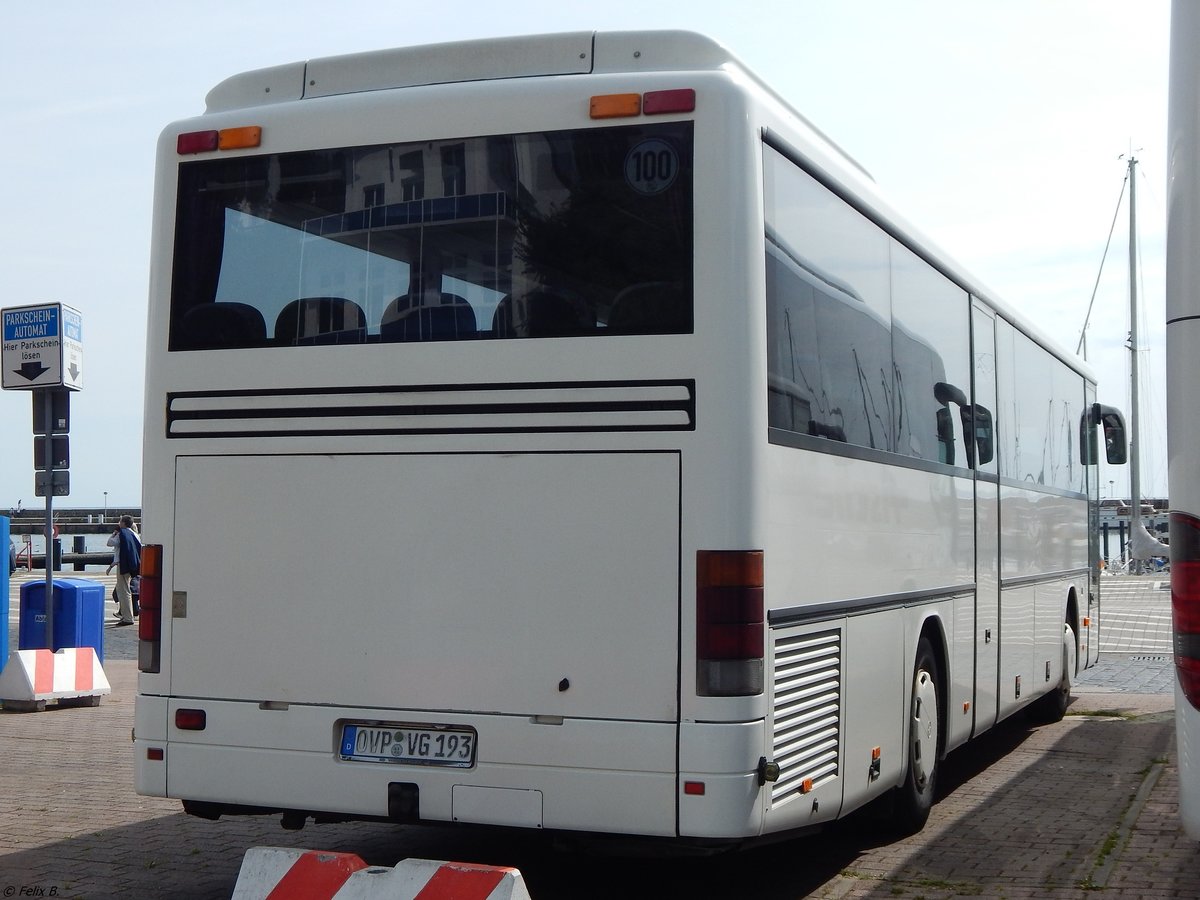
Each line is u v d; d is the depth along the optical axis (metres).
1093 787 9.77
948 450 8.73
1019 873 7.14
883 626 7.20
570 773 5.61
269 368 6.20
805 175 6.36
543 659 5.69
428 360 5.94
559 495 5.71
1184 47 5.13
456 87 6.07
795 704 5.92
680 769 5.48
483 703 5.76
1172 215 5.12
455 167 6.04
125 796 9.09
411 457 5.93
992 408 10.05
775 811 5.67
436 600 5.85
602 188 5.81
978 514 9.43
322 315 6.16
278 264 6.27
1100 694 15.52
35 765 10.26
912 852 7.65
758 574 5.54
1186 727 4.98
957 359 9.10
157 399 6.39
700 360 5.59
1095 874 7.08
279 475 6.14
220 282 6.36
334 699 5.98
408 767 5.84
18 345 13.94
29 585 14.80
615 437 5.66
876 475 7.16
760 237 5.71
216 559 6.23
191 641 6.24
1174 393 5.06
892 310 7.66
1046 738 12.24
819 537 6.27
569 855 7.59
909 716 7.66
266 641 6.11
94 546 55.50
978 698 9.30
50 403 14.24
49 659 13.64
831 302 6.62
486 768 5.73
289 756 6.03
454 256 5.98
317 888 5.00
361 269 6.12
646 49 6.02
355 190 6.18
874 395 7.21
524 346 5.81
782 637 5.78
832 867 7.30
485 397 5.84
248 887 5.10
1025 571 10.96
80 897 6.59
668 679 5.52
